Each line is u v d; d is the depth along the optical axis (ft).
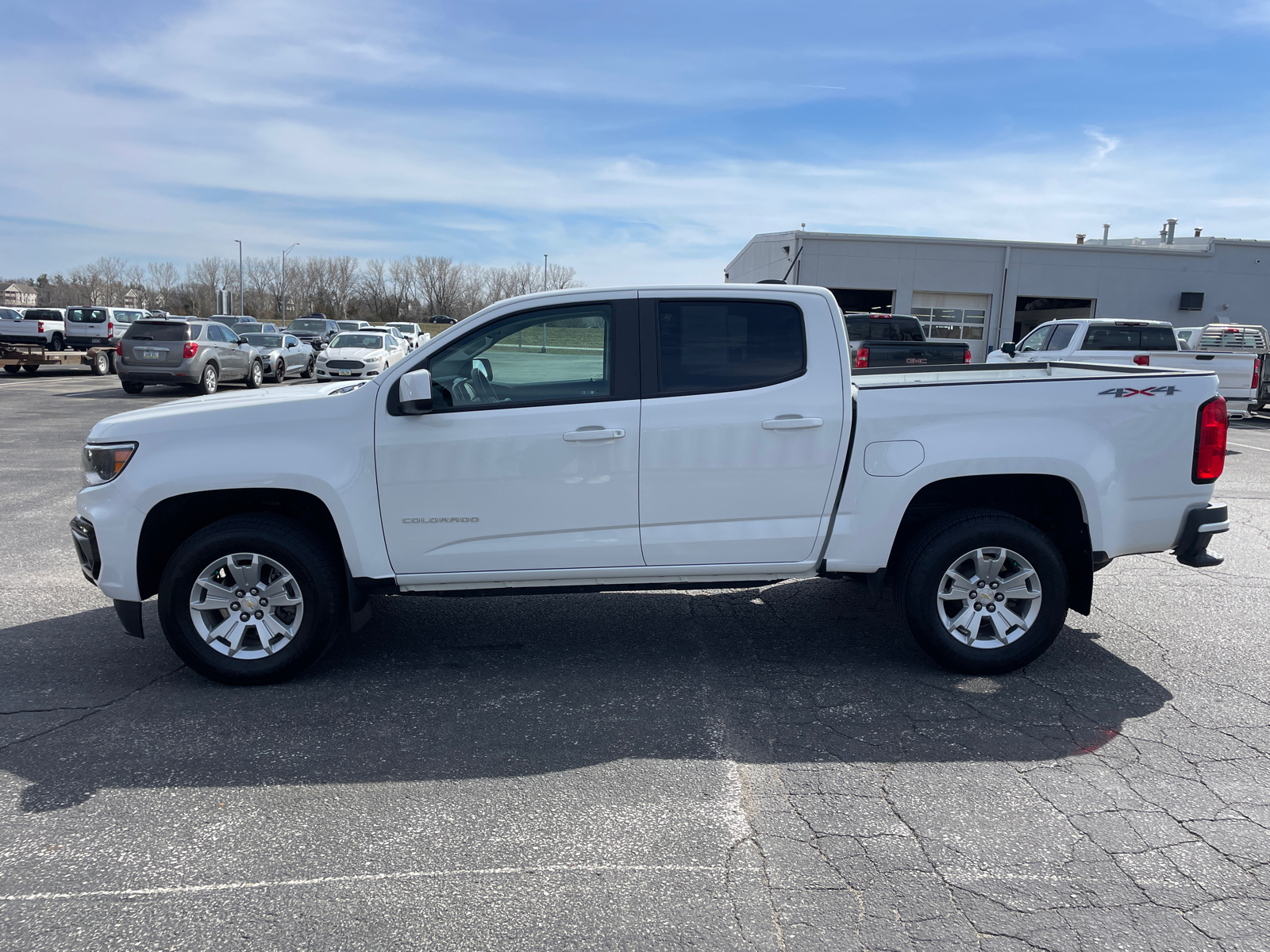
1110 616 18.04
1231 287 106.52
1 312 105.40
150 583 14.65
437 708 13.43
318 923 8.45
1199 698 13.80
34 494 29.91
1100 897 8.84
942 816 10.38
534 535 14.19
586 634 16.87
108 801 10.69
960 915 8.57
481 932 8.32
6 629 16.93
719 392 14.07
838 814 10.43
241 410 14.03
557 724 12.89
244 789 10.99
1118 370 16.38
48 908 8.65
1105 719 13.05
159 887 9.00
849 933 8.30
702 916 8.55
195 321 67.31
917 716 13.14
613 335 14.08
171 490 13.73
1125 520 14.39
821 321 14.23
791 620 17.69
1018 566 14.48
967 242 105.19
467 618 17.85
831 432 14.07
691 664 15.30
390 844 9.80
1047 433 14.08
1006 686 14.26
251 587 14.08
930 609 14.39
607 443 13.92
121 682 14.42
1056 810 10.50
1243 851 9.65
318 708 13.42
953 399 14.10
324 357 76.79
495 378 14.15
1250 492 32.22
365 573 14.14
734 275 154.30
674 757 11.88
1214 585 20.42
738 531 14.29
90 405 58.80
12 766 11.55
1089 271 106.01
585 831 10.07
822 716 13.14
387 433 13.85
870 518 14.26
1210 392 14.46
